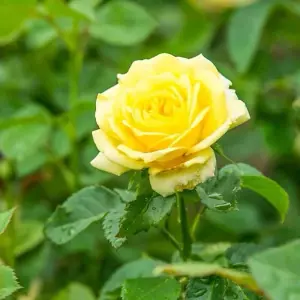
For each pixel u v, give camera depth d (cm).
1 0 77
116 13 87
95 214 64
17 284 60
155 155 55
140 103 57
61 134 85
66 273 87
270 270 49
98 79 92
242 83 90
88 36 86
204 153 56
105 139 57
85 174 86
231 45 90
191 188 56
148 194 58
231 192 58
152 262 69
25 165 85
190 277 59
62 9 79
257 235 84
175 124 56
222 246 68
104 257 86
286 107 88
